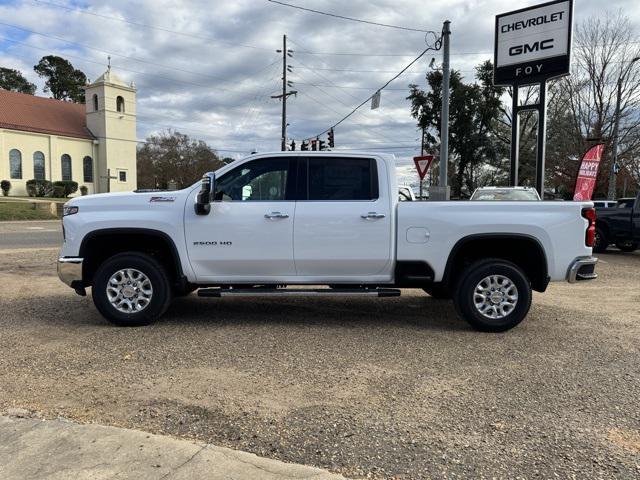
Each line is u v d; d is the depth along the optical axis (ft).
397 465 10.25
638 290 29.86
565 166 120.78
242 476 9.68
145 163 277.23
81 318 21.57
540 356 16.93
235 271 20.27
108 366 15.58
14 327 20.06
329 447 10.91
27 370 15.23
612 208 50.65
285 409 12.69
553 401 13.32
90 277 20.98
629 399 13.50
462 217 19.79
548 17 55.83
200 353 16.87
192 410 12.60
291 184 20.25
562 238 19.75
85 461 10.12
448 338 18.94
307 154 20.38
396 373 15.19
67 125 186.39
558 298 27.32
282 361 16.14
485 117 138.51
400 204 20.01
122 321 20.01
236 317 21.88
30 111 179.52
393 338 18.84
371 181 20.18
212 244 19.98
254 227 19.86
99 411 12.53
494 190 45.09
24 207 111.96
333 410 12.66
